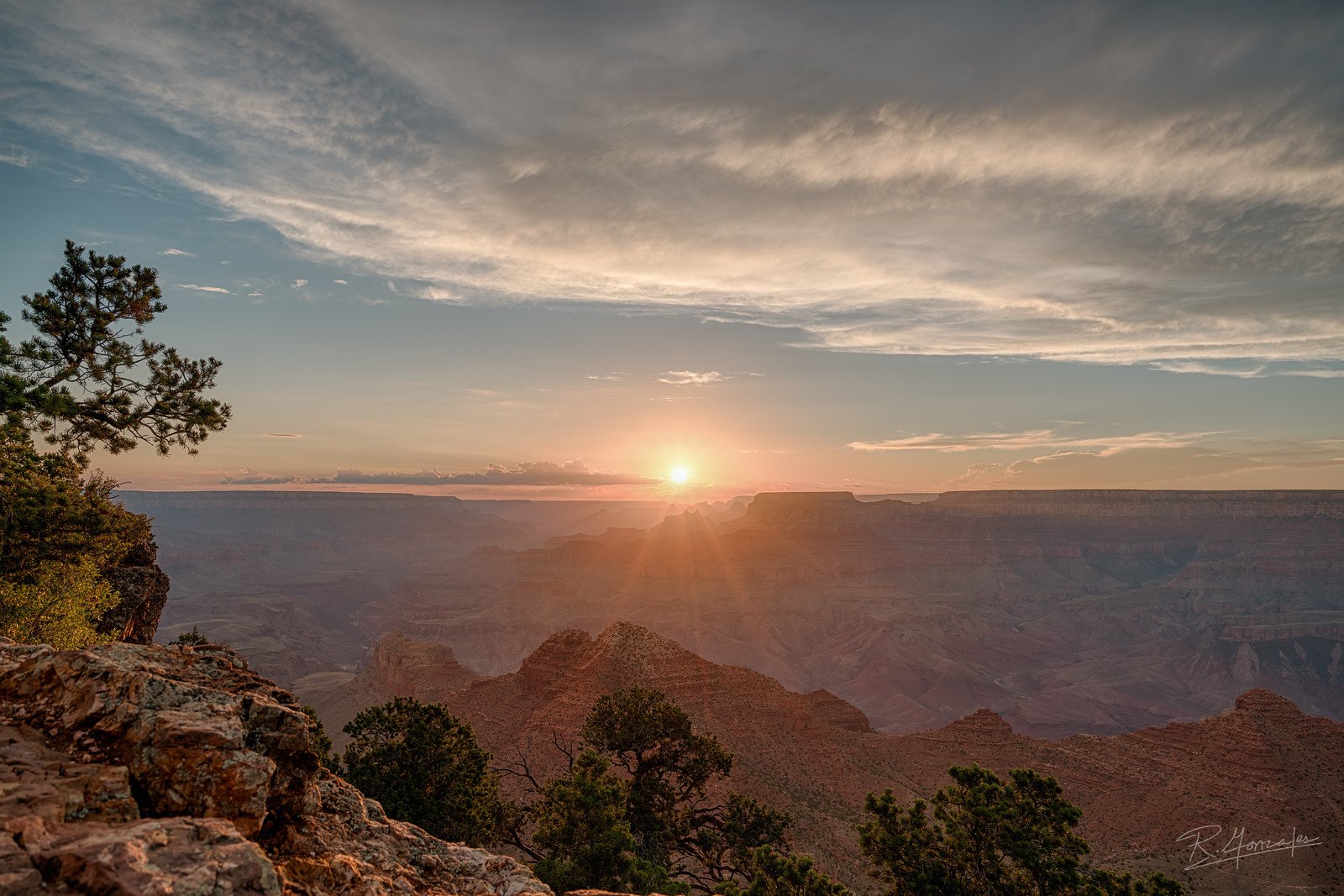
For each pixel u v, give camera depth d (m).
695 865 36.53
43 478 20.80
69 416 21.45
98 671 9.19
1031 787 21.75
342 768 23.16
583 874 21.94
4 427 19.50
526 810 29.38
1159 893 19.05
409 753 23.44
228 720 8.87
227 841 6.68
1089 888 19.34
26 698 8.96
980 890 20.48
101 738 8.22
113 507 25.08
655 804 32.59
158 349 24.41
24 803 6.51
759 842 31.66
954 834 21.52
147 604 31.11
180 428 24.50
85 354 23.56
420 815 22.38
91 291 24.39
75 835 6.16
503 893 10.10
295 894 8.12
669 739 33.66
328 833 10.06
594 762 25.72
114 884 5.50
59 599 20.23
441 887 10.13
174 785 7.91
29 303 23.02
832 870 45.75
